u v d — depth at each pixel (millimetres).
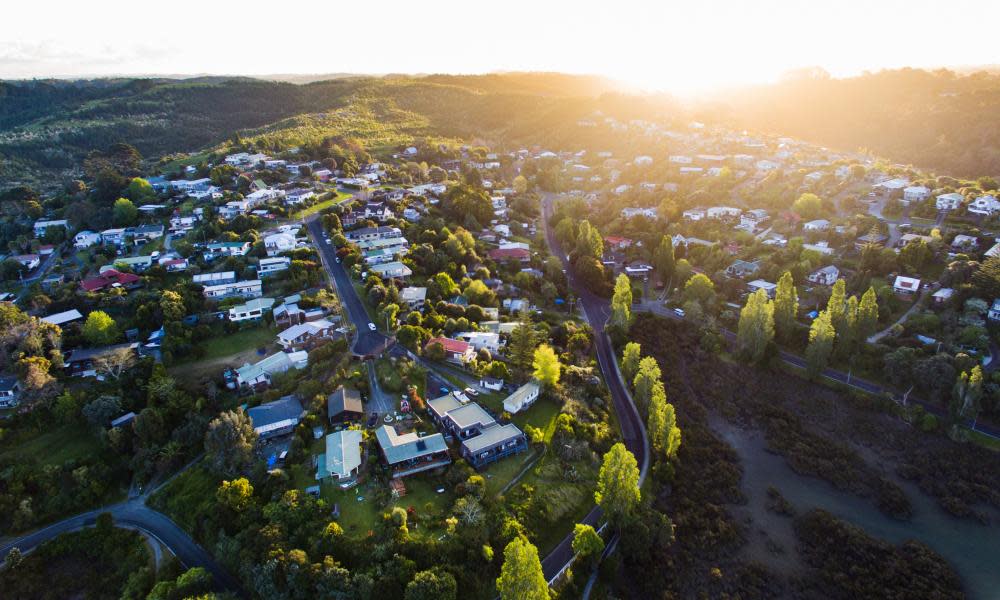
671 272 181250
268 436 99125
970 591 87125
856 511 102625
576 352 135500
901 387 123938
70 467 97250
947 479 106188
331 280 151500
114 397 106188
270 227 179875
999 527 97375
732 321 153875
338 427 99062
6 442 100188
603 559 85250
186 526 89250
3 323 117000
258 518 83250
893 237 174250
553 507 90312
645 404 116000
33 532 90062
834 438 118125
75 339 123750
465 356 120625
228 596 75250
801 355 138750
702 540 95188
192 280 146750
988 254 148625
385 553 76062
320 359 116938
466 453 95312
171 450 98625
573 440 102250
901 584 87938
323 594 72500
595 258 189250
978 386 108312
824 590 88062
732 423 124688
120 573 83188
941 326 132875
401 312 137875
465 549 79562
